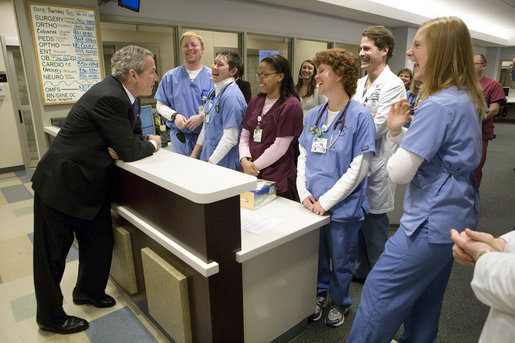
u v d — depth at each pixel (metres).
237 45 4.99
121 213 1.76
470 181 1.19
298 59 6.33
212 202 1.14
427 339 1.45
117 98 1.51
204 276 1.23
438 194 1.13
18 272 2.38
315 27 5.79
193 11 4.25
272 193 1.82
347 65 1.48
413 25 7.02
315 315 1.86
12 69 4.77
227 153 2.18
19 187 4.33
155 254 1.54
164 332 1.73
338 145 1.54
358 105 1.53
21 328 1.82
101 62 3.37
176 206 1.31
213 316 1.28
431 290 1.38
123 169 1.69
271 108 1.84
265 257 1.44
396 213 3.06
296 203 1.77
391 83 1.96
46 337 1.75
